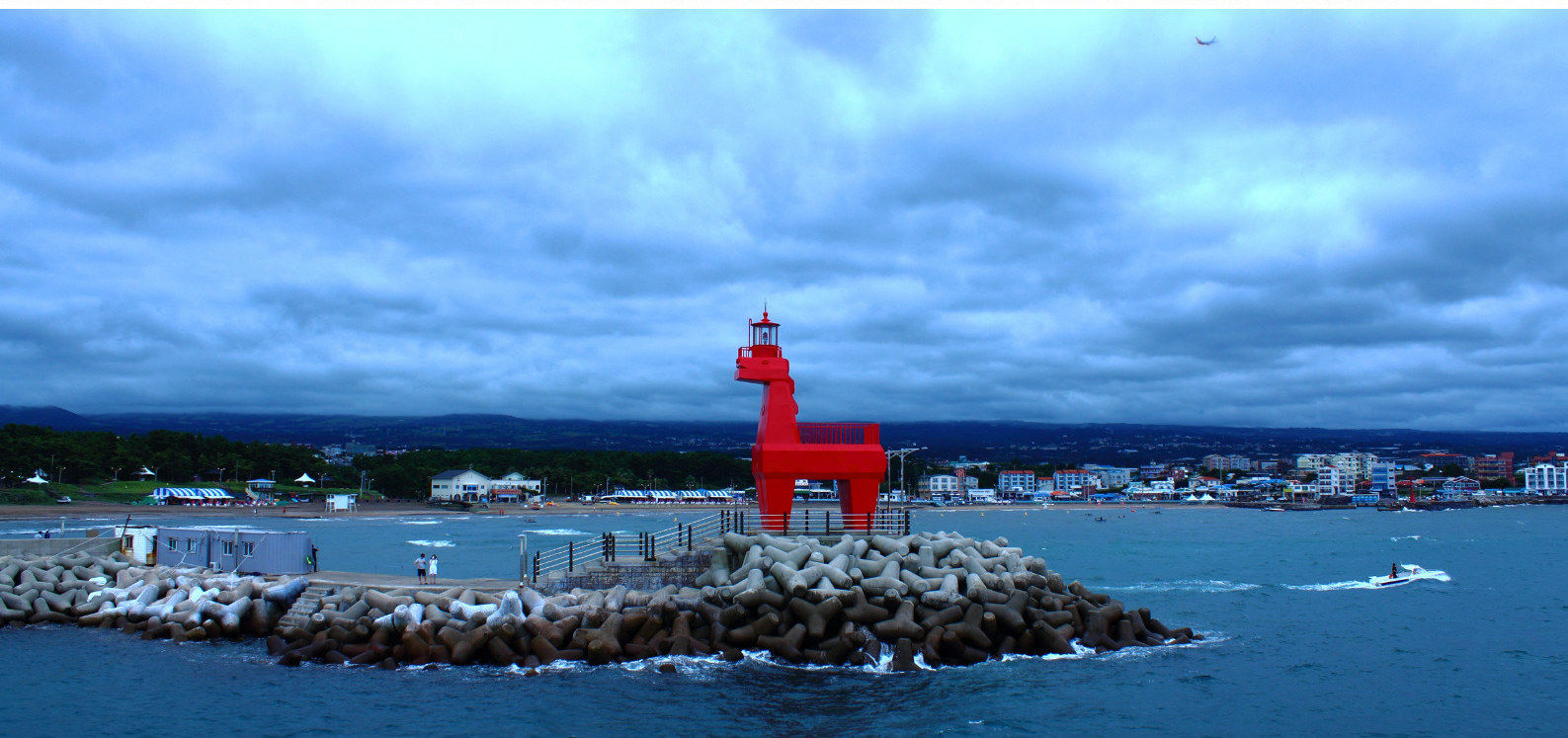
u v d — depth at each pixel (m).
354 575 43.53
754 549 38.12
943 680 34.34
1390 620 55.47
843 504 45.12
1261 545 132.50
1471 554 113.00
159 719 30.11
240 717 30.25
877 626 35.66
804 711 31.02
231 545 46.06
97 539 49.88
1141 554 114.75
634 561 39.53
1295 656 43.31
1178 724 31.95
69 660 36.47
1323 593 70.50
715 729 29.42
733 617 35.94
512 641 35.72
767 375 43.59
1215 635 47.97
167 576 45.31
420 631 35.72
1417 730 32.72
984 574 38.22
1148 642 41.72
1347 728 32.72
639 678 33.69
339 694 32.34
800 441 43.12
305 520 189.38
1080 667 36.91
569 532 156.62
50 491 194.50
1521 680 39.94
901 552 39.25
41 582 45.00
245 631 39.69
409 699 31.77
